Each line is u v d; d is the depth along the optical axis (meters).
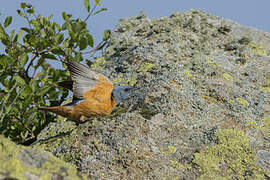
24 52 12.36
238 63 13.77
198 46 14.36
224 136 10.12
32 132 12.01
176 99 11.16
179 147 9.80
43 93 11.75
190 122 10.59
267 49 15.04
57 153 9.73
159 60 13.27
